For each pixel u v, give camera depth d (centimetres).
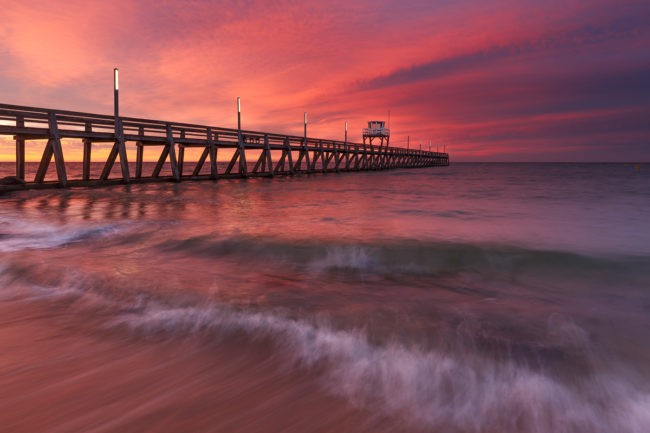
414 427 178
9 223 827
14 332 291
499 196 1716
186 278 436
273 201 1446
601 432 174
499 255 552
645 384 212
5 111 1343
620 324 299
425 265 510
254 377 224
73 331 292
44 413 187
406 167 8681
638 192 1914
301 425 180
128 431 174
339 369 231
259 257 556
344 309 333
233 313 321
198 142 2475
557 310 334
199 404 196
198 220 912
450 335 276
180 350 260
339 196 1703
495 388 208
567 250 575
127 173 1953
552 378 217
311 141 4062
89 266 487
